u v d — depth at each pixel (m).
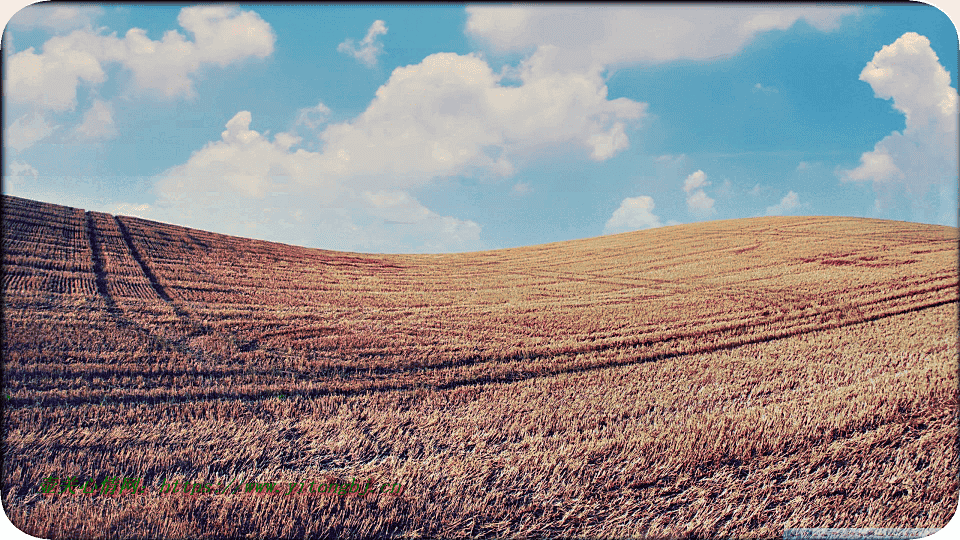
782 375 8.70
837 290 14.34
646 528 5.27
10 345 8.71
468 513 5.44
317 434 6.76
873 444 6.51
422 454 6.39
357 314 12.94
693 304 13.84
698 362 9.47
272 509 5.36
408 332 11.38
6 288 11.73
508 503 5.58
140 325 10.57
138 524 5.16
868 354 9.50
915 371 8.59
